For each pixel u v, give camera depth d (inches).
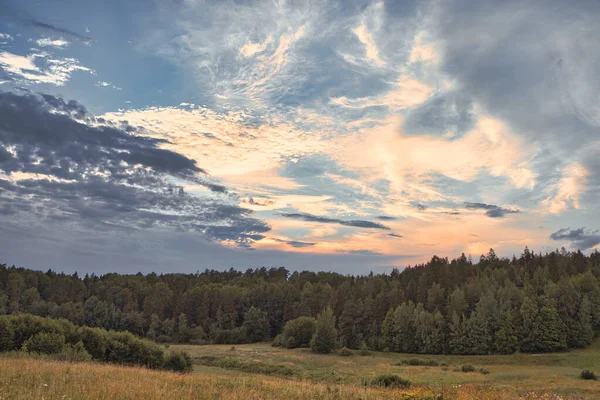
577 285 4965.6
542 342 4089.6
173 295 6417.3
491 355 4020.7
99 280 7317.9
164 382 753.6
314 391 724.0
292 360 3641.7
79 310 5310.0
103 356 1859.0
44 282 6471.5
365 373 2869.1
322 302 6077.8
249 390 696.4
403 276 7293.3
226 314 5826.8
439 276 6230.3
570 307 4375.0
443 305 5172.2
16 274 5900.6
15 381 606.5
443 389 1055.6
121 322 5295.3
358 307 5270.7
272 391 709.9
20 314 1850.4
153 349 2015.3
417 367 3319.4
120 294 6146.7
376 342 4778.5
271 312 6122.1
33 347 1545.3
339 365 3442.4
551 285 4749.0
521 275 6373.0
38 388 522.3
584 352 3954.2
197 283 7731.3
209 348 4527.6
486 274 6333.7
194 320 5979.3
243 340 5423.2
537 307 4399.6
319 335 4335.6
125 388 577.6
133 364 1866.4
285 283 7278.5
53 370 784.3
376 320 5118.1
